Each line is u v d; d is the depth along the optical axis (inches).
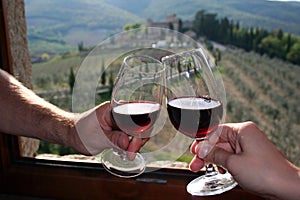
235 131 19.2
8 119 22.2
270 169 17.5
